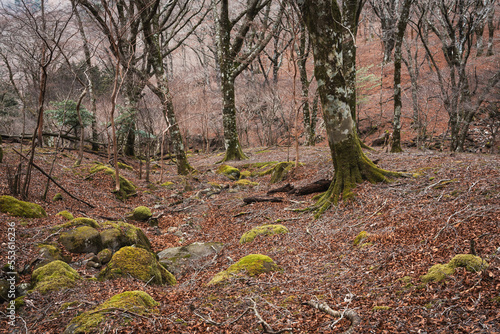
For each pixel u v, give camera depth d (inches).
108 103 906.1
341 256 241.9
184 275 279.7
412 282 170.7
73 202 418.3
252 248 303.0
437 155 457.1
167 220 445.4
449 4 777.6
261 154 862.5
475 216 230.1
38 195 395.5
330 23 349.4
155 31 658.8
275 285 207.6
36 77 625.0
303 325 153.0
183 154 724.0
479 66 1112.2
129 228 327.0
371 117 1259.8
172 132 713.6
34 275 216.8
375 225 282.5
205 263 295.6
